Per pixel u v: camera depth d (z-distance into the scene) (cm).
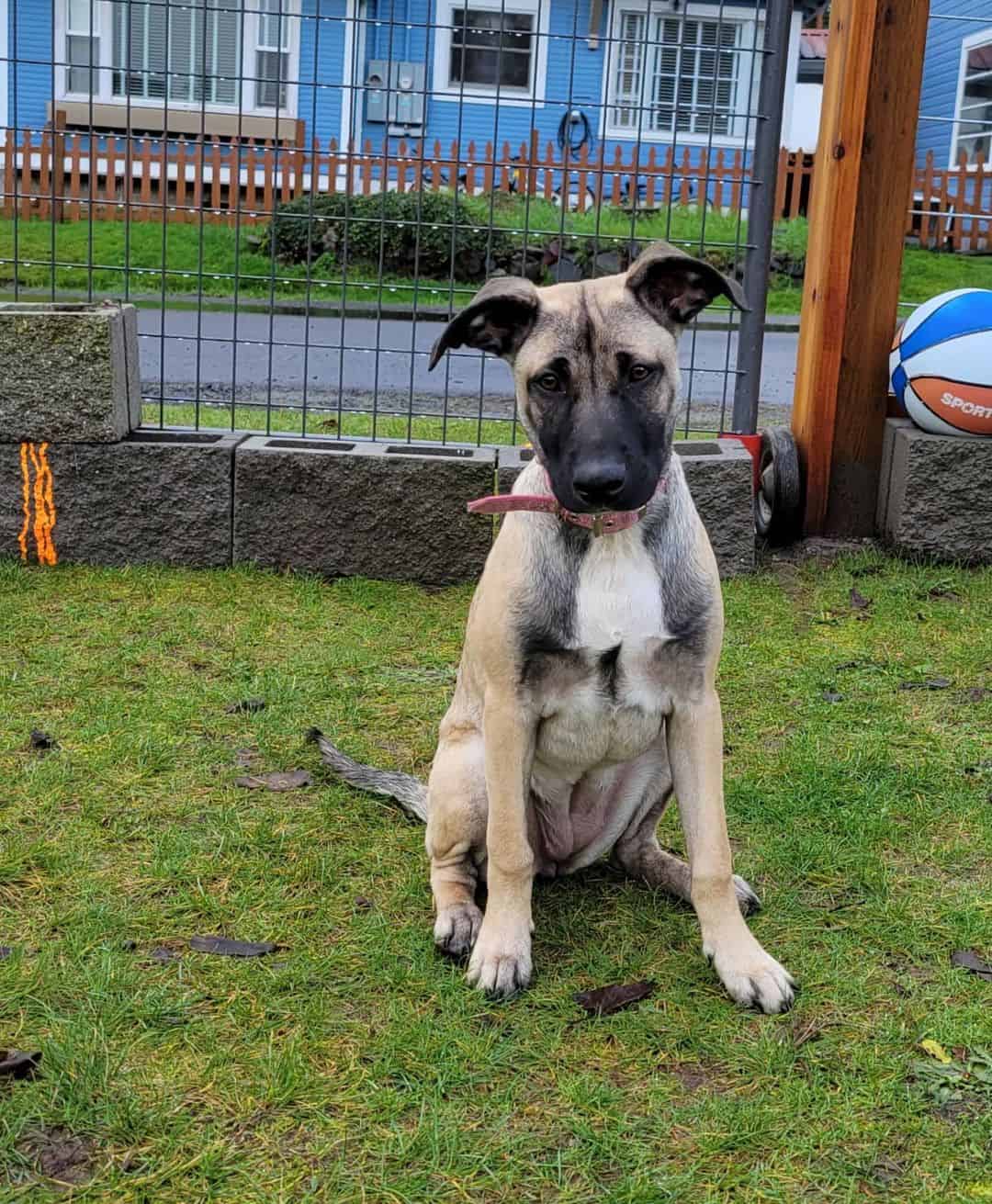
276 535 614
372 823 381
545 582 304
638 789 344
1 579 590
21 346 590
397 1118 254
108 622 543
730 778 414
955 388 612
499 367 1404
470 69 2216
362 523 612
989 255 1627
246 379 1228
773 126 661
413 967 306
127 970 298
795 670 508
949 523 631
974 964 308
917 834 378
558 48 2208
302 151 671
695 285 319
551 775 335
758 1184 237
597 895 348
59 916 321
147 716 450
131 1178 235
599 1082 265
